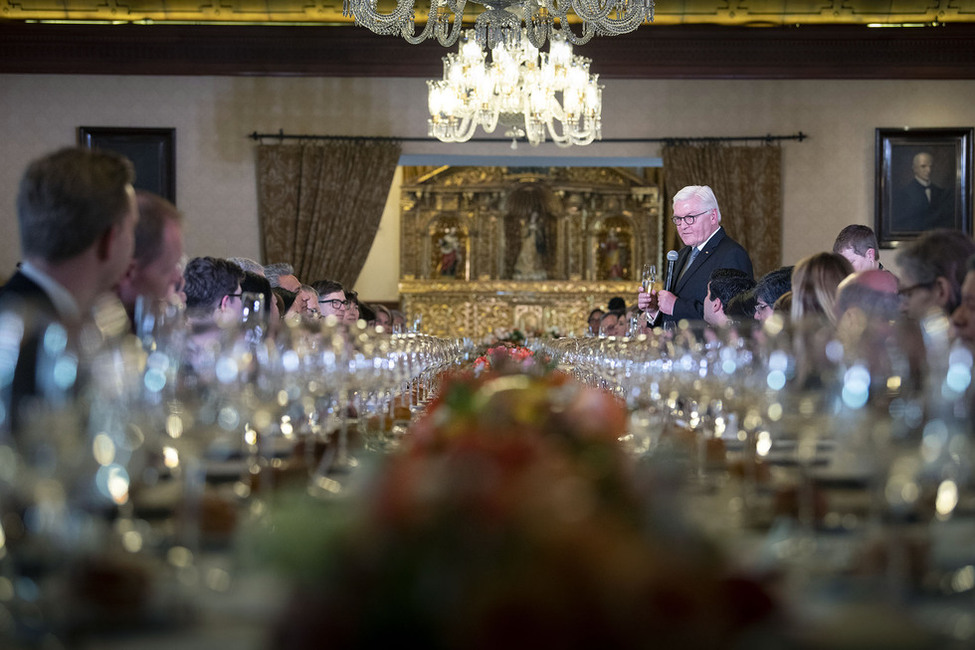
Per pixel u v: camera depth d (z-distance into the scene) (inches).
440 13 316.5
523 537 31.6
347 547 33.0
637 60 437.1
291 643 32.7
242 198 438.3
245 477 80.6
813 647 40.0
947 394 71.0
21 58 431.8
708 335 115.2
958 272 130.7
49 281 103.8
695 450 91.8
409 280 591.5
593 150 440.5
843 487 75.5
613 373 171.9
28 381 79.1
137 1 428.5
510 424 53.7
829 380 82.0
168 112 437.7
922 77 434.3
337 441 99.7
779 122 437.4
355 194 437.1
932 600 48.9
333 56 437.4
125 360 73.5
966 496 64.2
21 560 51.4
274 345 100.2
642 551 32.5
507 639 29.8
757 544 58.8
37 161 104.7
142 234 131.3
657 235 599.8
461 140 354.9
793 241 437.1
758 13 429.1
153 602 46.1
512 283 590.6
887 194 434.9
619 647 30.4
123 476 65.1
